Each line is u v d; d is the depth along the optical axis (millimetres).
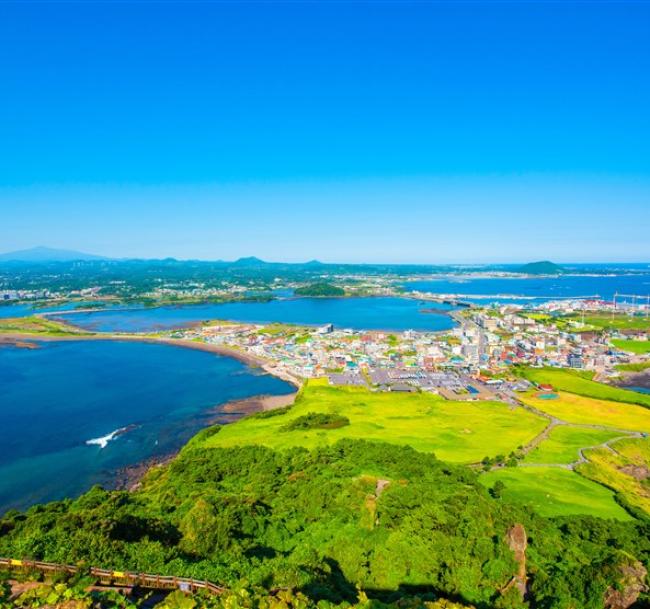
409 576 52344
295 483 86625
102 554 50906
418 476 86500
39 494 106812
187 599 39531
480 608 47938
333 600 43406
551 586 50406
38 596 39188
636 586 49719
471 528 58250
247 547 60188
